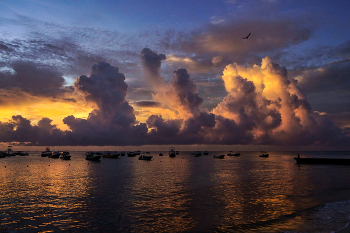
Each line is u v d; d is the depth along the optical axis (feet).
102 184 143.64
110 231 63.05
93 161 429.79
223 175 185.26
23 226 67.82
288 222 66.49
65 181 159.84
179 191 116.16
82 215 77.20
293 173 193.57
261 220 68.90
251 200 94.63
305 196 101.24
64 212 80.84
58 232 63.10
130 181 156.46
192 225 66.39
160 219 72.13
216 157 545.44
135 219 72.43
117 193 112.88
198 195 105.70
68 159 478.18
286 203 88.99
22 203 94.02
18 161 435.53
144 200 97.14
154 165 321.93
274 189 118.52
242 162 376.27
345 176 169.58
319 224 63.98
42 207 87.66
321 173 190.80
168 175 191.52
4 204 92.63
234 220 69.67
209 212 78.48
